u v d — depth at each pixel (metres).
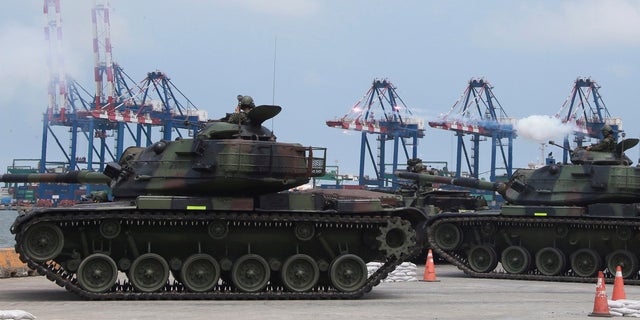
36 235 37.19
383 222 40.06
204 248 39.72
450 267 65.50
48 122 194.00
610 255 53.75
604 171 54.91
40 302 36.38
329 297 39.16
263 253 40.34
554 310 35.28
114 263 37.81
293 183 40.59
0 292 40.94
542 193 56.81
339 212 39.84
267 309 34.41
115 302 36.62
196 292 38.62
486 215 55.47
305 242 40.41
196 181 39.47
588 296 42.00
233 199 38.78
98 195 44.66
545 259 54.66
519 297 40.97
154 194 40.06
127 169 40.75
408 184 74.50
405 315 32.78
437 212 65.50
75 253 38.22
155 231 39.00
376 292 42.97
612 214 53.12
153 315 31.86
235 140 39.59
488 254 55.88
